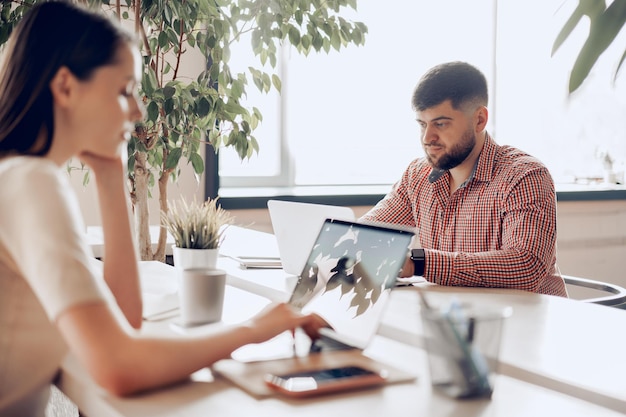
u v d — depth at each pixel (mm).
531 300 1734
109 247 1373
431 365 1036
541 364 1178
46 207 1010
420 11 4574
